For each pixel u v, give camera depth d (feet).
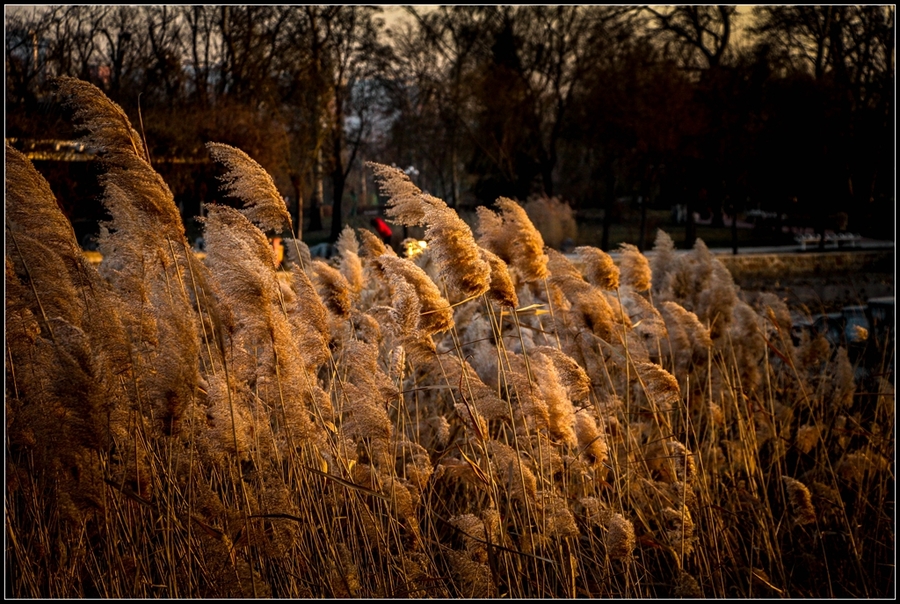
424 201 16.71
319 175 157.28
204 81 121.39
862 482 23.08
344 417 19.51
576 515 19.67
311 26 137.90
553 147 143.13
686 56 155.63
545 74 139.85
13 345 15.67
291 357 16.34
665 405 20.99
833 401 25.72
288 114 130.72
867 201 132.67
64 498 14.76
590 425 18.35
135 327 16.06
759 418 25.34
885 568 20.40
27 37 87.86
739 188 134.82
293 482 17.07
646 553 20.10
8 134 67.26
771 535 20.75
